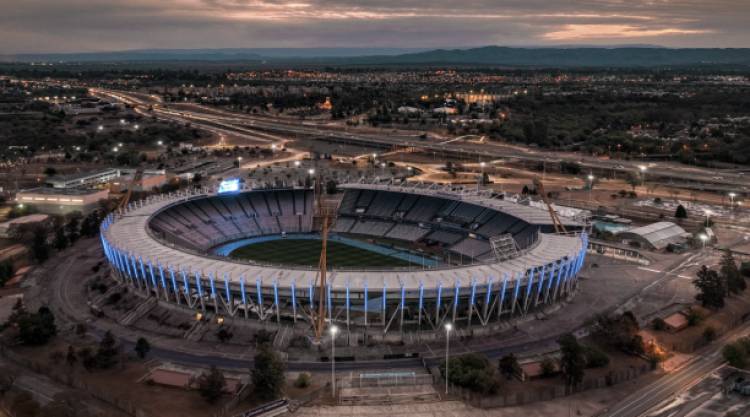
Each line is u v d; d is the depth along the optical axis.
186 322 174.62
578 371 139.12
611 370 148.50
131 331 172.50
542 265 183.00
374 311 169.25
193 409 130.50
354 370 151.12
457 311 175.88
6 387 137.12
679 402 135.38
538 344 164.62
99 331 172.25
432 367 152.00
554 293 189.62
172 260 187.25
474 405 134.75
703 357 157.50
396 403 135.62
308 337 164.50
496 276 174.88
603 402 136.25
